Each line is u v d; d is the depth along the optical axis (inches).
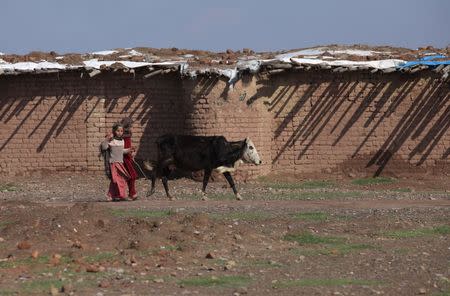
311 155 1401.3
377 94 1401.3
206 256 612.4
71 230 683.4
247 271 565.9
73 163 1387.8
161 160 1030.4
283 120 1401.3
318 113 1401.3
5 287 498.0
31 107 1390.3
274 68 1371.8
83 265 570.6
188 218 743.7
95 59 1448.1
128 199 1022.4
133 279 530.6
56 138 1389.0
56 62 1405.0
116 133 1002.1
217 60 1437.0
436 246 679.1
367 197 1074.7
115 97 1390.3
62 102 1390.3
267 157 1390.3
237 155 1015.0
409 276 560.4
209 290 501.7
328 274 561.6
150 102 1392.7
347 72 1397.6
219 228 722.2
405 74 1398.9
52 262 574.2
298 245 683.4
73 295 480.1
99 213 762.8
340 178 1389.0
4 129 1390.3
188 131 1369.3
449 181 1337.4
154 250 631.8
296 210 879.1
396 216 837.2
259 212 856.3
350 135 1402.6
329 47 1585.9
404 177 1391.5
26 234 670.5
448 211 879.7
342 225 775.7
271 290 506.0
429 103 1402.6
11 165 1389.0
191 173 1362.0
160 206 912.3
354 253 644.7
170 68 1373.0
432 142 1401.3
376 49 1582.2
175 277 540.1
